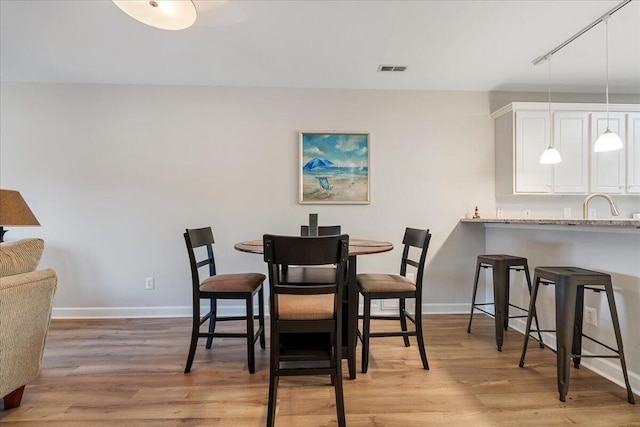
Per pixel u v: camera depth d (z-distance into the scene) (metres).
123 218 3.13
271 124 3.22
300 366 2.08
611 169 3.09
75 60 2.68
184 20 1.90
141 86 3.14
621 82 3.15
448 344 2.46
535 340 2.39
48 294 1.67
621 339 1.70
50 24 2.18
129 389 1.82
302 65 2.79
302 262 1.45
